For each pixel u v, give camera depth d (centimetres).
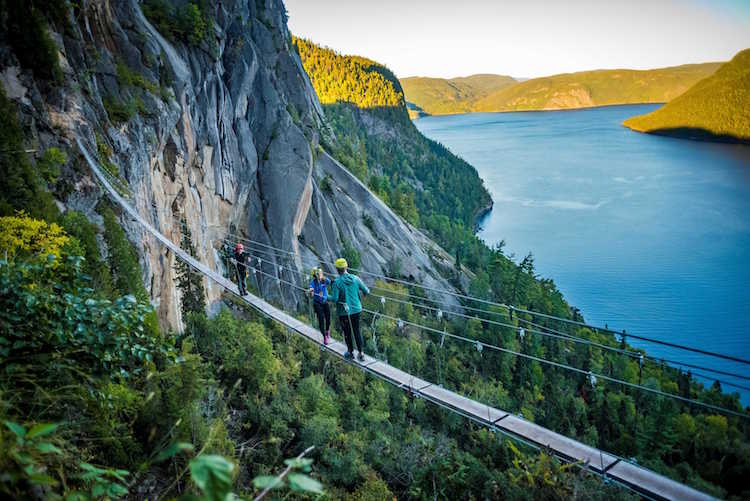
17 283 501
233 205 4528
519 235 16250
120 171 2023
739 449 5259
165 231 2545
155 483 686
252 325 2692
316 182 7006
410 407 3881
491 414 1076
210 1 4100
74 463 381
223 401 1332
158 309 2295
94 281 1228
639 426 5575
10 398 386
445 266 9369
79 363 522
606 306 11275
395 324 5859
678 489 835
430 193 17838
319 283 1282
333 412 2688
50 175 1435
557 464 1152
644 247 14638
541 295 8306
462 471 2161
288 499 1090
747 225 16262
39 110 1540
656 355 9525
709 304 11150
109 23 2523
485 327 6819
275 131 5484
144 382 817
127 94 2341
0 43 1486
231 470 150
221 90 4150
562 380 6425
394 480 2342
